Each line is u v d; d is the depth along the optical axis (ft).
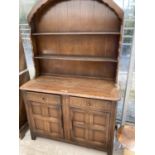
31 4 6.40
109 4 4.65
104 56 5.90
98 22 5.45
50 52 6.43
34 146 6.36
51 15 5.80
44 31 6.12
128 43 5.82
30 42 6.33
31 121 6.28
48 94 5.42
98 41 5.73
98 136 5.57
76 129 5.73
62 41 6.10
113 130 5.27
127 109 6.77
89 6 5.33
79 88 5.43
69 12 5.58
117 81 5.65
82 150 6.12
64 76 6.56
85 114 5.32
